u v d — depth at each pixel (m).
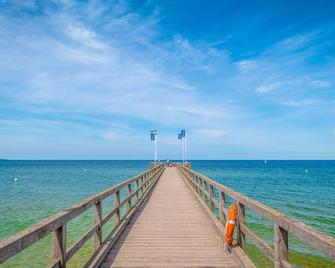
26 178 52.25
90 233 5.38
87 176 58.69
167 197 14.91
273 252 3.97
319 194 29.39
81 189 32.41
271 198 26.20
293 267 3.37
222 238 7.21
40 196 25.81
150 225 9.07
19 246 2.79
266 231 13.22
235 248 6.05
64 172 76.06
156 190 17.72
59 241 3.92
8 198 24.38
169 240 7.48
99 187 34.97
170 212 11.09
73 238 11.17
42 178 52.25
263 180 49.69
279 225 3.67
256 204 4.62
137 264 5.81
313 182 45.47
